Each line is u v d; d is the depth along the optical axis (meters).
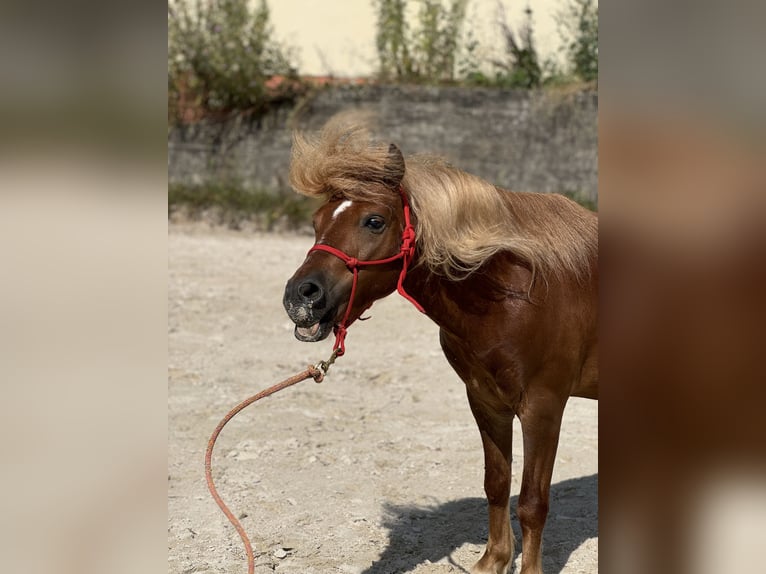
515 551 4.15
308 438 5.56
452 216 3.13
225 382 6.71
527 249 3.21
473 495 4.76
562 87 13.22
